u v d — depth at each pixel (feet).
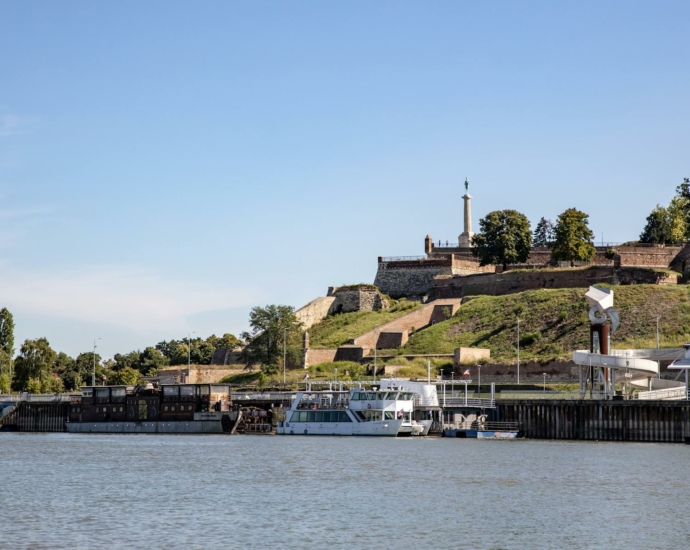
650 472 334.85
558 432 480.64
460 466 356.79
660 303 649.61
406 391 506.89
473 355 631.15
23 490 303.89
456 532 234.79
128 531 236.22
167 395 574.15
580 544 222.69
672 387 522.88
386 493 293.43
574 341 622.95
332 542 224.12
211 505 273.33
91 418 594.65
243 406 568.00
